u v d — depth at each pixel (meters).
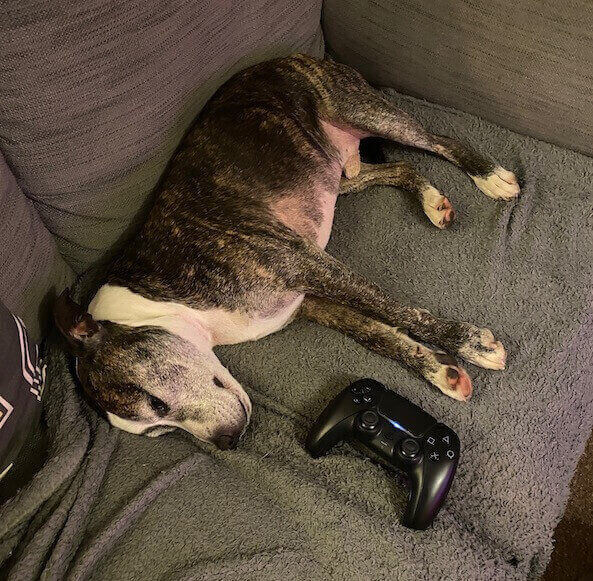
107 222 1.83
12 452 1.47
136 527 1.44
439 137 2.03
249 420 1.69
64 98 1.56
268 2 1.93
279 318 1.82
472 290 1.76
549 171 1.93
